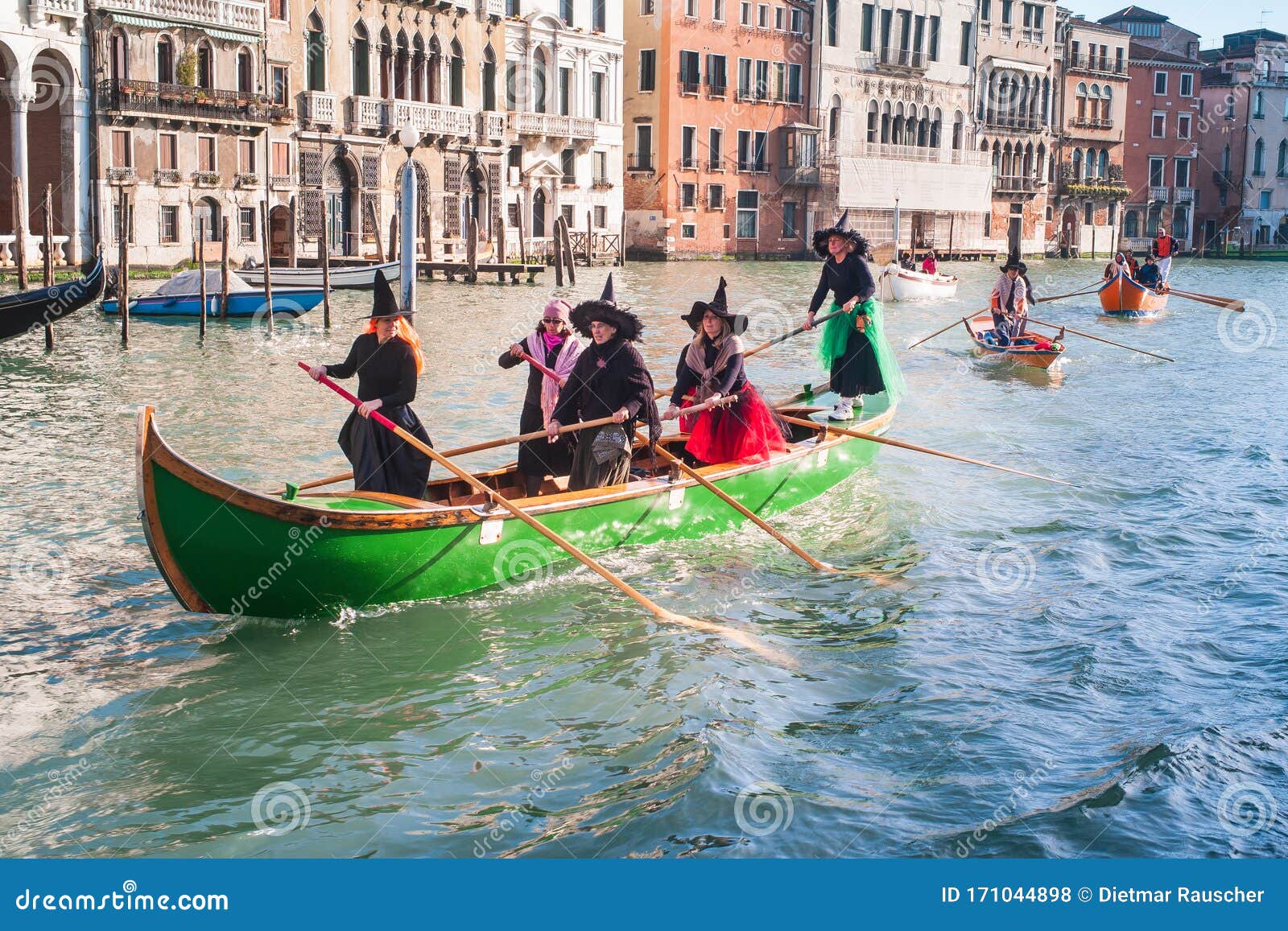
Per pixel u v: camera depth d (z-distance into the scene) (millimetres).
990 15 68688
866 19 63219
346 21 43156
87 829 5742
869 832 5711
